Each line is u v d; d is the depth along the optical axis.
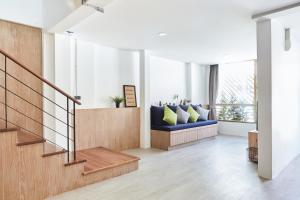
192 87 7.02
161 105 6.02
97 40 4.24
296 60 4.13
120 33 3.75
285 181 3.03
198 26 3.38
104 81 4.78
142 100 5.21
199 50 5.09
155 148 5.14
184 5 2.62
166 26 3.39
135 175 3.32
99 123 4.45
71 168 2.82
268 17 2.94
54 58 3.63
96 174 3.05
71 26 3.11
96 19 3.07
